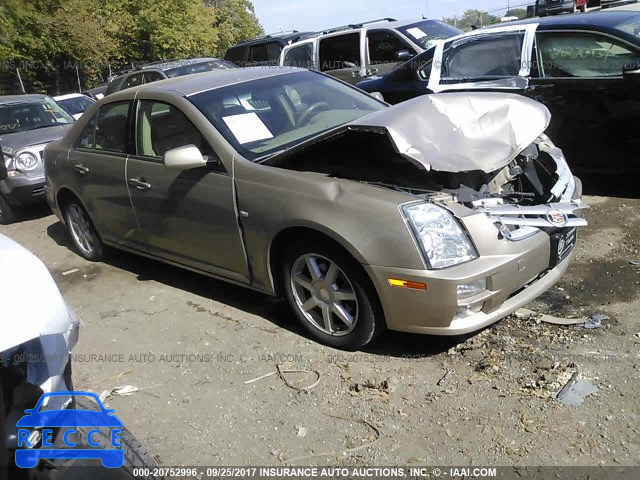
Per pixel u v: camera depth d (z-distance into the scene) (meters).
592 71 5.63
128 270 5.48
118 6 34.84
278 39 13.67
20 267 2.39
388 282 3.27
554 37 5.91
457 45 6.59
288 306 4.32
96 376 3.76
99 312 4.68
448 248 3.21
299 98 4.73
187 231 4.36
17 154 7.39
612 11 6.15
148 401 3.45
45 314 2.28
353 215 3.36
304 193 3.58
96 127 5.24
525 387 3.11
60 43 28.19
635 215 5.15
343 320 3.60
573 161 5.84
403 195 3.35
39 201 7.63
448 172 3.60
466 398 3.10
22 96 9.10
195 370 3.69
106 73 32.72
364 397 3.22
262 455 2.92
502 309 3.38
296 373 3.52
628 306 3.74
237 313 4.34
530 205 3.80
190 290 4.85
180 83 4.71
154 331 4.25
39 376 2.19
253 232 3.85
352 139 3.99
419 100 3.99
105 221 5.26
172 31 35.91
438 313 3.22
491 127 3.78
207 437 3.09
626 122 5.37
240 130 4.18
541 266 3.50
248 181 3.86
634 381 3.04
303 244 3.63
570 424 2.82
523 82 5.91
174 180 4.32
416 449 2.81
